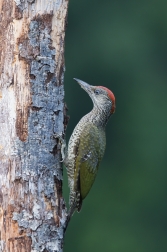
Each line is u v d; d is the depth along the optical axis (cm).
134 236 1831
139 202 1878
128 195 1892
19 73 727
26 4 732
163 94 1983
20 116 725
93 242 1788
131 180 1906
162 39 2030
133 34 2002
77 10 2006
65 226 743
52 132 747
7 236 699
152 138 1942
